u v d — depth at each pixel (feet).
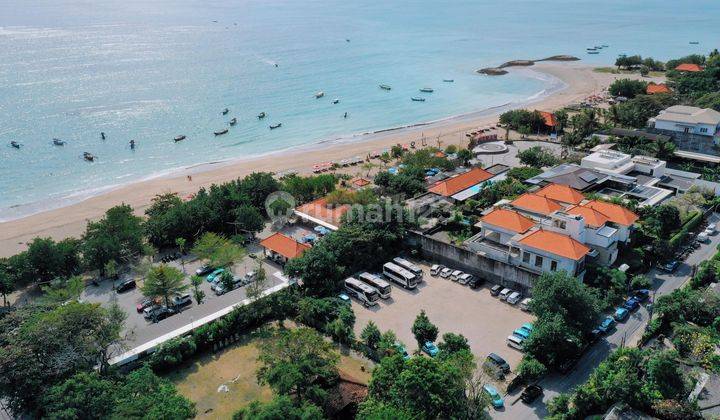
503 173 453.58
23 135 633.20
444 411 192.24
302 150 610.65
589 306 243.19
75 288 291.99
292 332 228.22
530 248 290.56
